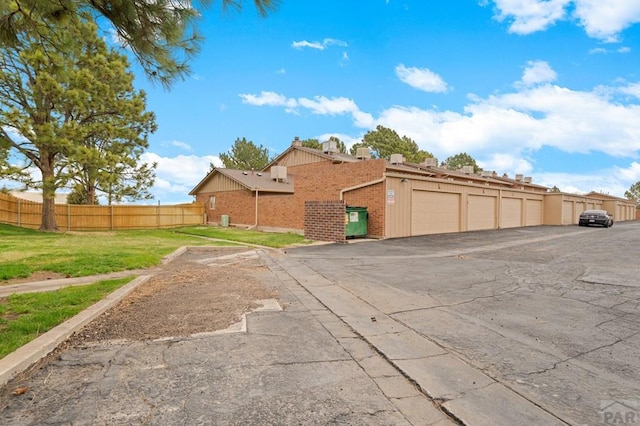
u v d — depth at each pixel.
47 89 13.16
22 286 5.87
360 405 2.41
